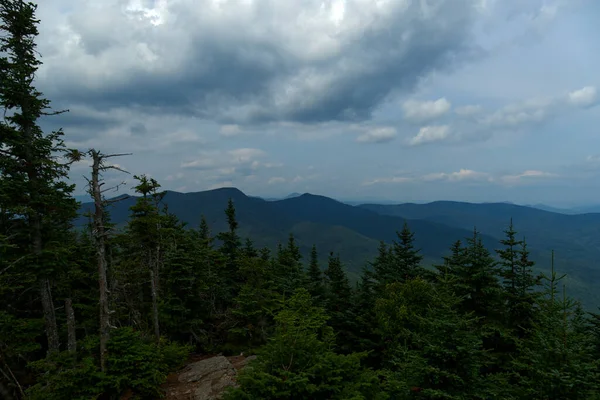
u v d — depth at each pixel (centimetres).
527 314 1609
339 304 2794
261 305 2361
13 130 1566
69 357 1199
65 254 1725
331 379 818
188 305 2389
